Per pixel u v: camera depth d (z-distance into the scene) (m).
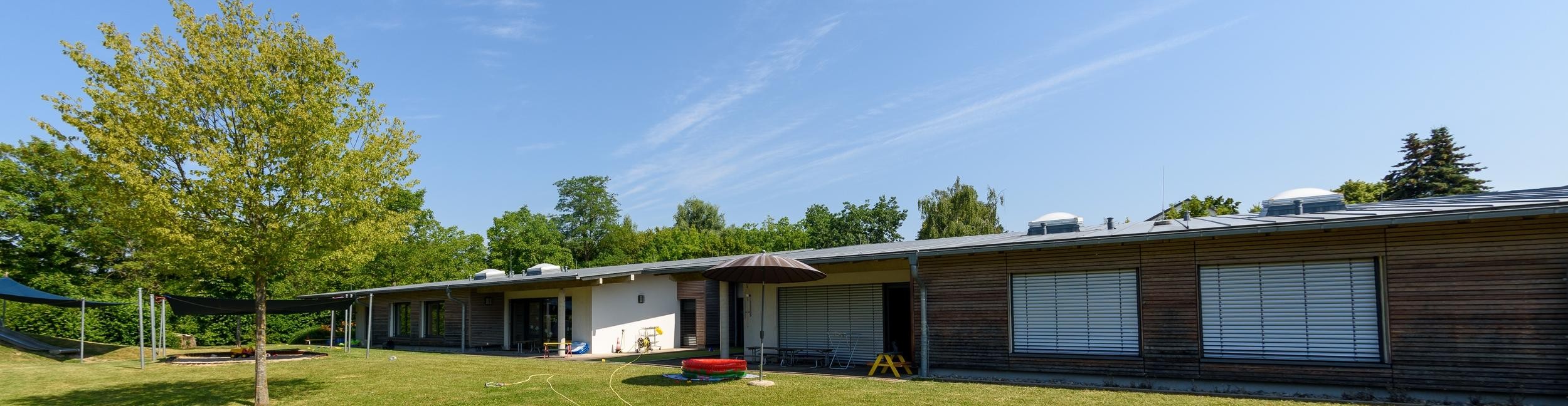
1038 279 12.29
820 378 12.53
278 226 9.62
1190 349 10.66
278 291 29.59
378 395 11.51
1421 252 9.16
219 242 9.71
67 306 22.25
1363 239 9.56
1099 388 10.88
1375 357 9.50
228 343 27.86
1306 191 12.43
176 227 9.39
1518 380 8.43
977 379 12.34
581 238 59.88
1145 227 13.09
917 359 13.32
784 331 16.89
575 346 20.25
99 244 28.22
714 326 23.59
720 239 55.66
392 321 27.22
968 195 43.97
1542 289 8.38
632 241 56.97
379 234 10.95
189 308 17.94
